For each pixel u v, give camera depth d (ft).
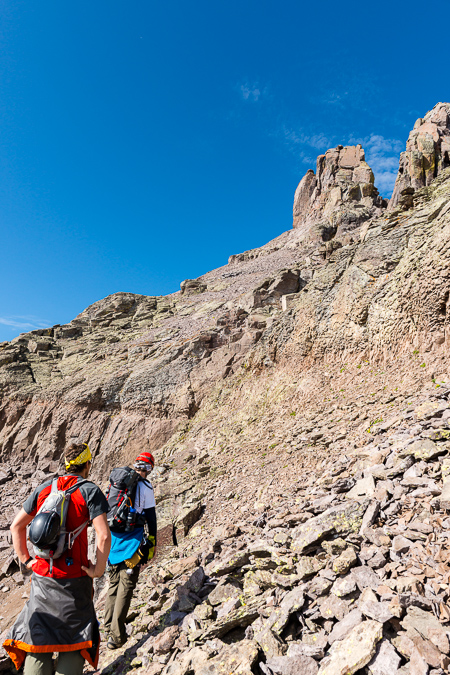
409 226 42.45
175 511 30.07
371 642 8.37
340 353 44.14
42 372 90.07
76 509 10.16
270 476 27.37
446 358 30.17
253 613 11.34
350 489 16.40
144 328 97.09
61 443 70.79
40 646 9.21
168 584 16.34
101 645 14.83
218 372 61.46
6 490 66.49
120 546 13.94
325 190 143.33
